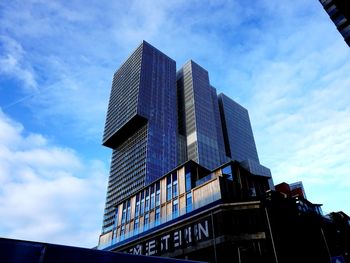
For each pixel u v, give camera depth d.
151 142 142.00
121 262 9.00
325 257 34.72
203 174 44.28
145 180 124.62
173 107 174.38
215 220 32.31
